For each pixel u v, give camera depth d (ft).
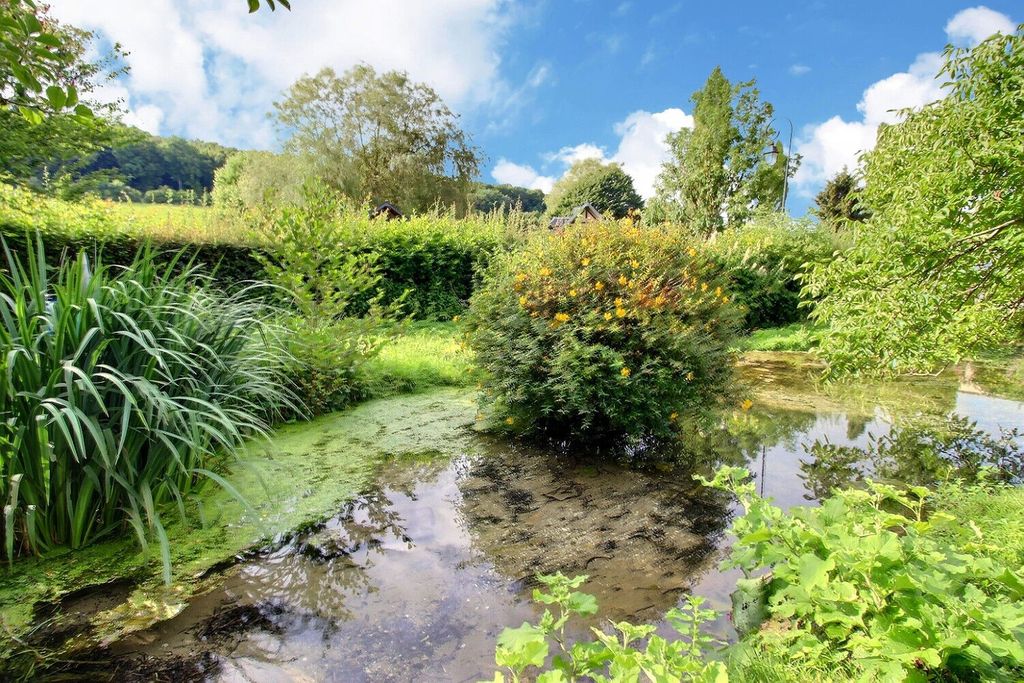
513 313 14.14
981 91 10.82
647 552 8.64
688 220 55.52
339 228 19.38
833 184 83.35
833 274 13.23
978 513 8.82
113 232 23.75
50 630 6.42
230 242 25.30
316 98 93.04
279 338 14.49
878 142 13.37
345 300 17.75
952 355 12.79
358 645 6.32
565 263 14.84
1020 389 21.35
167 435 8.21
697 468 12.59
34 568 7.60
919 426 16.30
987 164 10.64
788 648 5.22
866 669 4.28
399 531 9.29
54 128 29.71
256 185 83.25
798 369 25.82
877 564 4.85
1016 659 3.85
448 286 34.37
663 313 13.93
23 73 5.53
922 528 5.62
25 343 7.59
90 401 7.89
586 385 12.87
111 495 8.25
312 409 15.90
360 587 7.57
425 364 20.92
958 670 4.31
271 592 7.40
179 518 9.24
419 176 98.68
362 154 96.02
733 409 18.03
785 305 38.52
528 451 13.51
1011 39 10.38
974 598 4.58
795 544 5.81
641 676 5.42
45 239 22.34
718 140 53.98
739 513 10.13
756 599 6.95
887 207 12.77
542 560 8.39
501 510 10.18
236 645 6.28
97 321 8.12
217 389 9.88
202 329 10.31
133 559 7.95
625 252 15.42
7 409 7.46
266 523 9.40
